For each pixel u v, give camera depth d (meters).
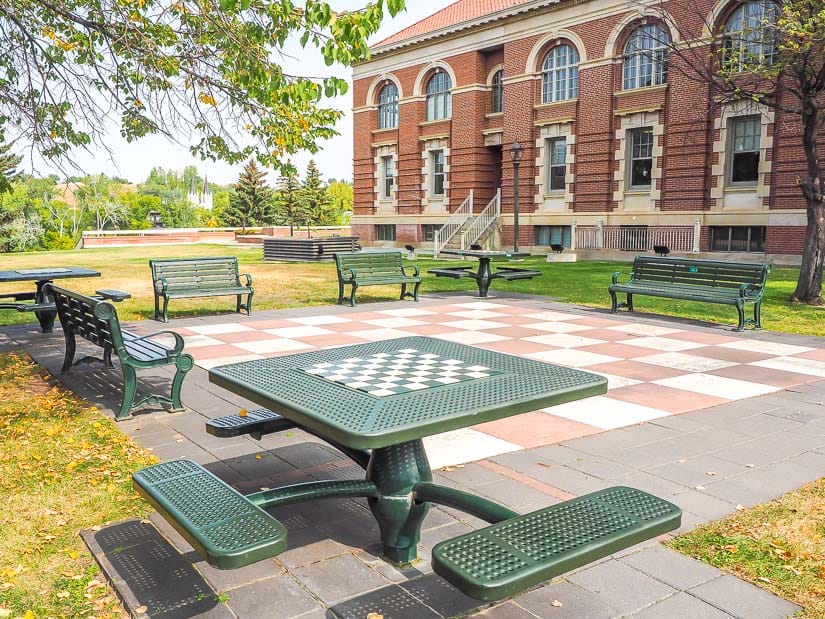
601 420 5.98
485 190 35.06
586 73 29.03
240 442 5.38
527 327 10.87
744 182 24.61
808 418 6.03
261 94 7.22
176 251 38.34
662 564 3.46
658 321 11.53
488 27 32.88
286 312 12.58
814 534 3.77
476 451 5.18
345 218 105.75
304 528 3.89
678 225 26.23
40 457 4.96
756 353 8.88
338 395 3.45
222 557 2.58
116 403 6.46
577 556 2.57
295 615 3.02
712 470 4.77
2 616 3.00
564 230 30.86
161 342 9.47
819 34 12.44
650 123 26.95
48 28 8.09
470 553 2.57
